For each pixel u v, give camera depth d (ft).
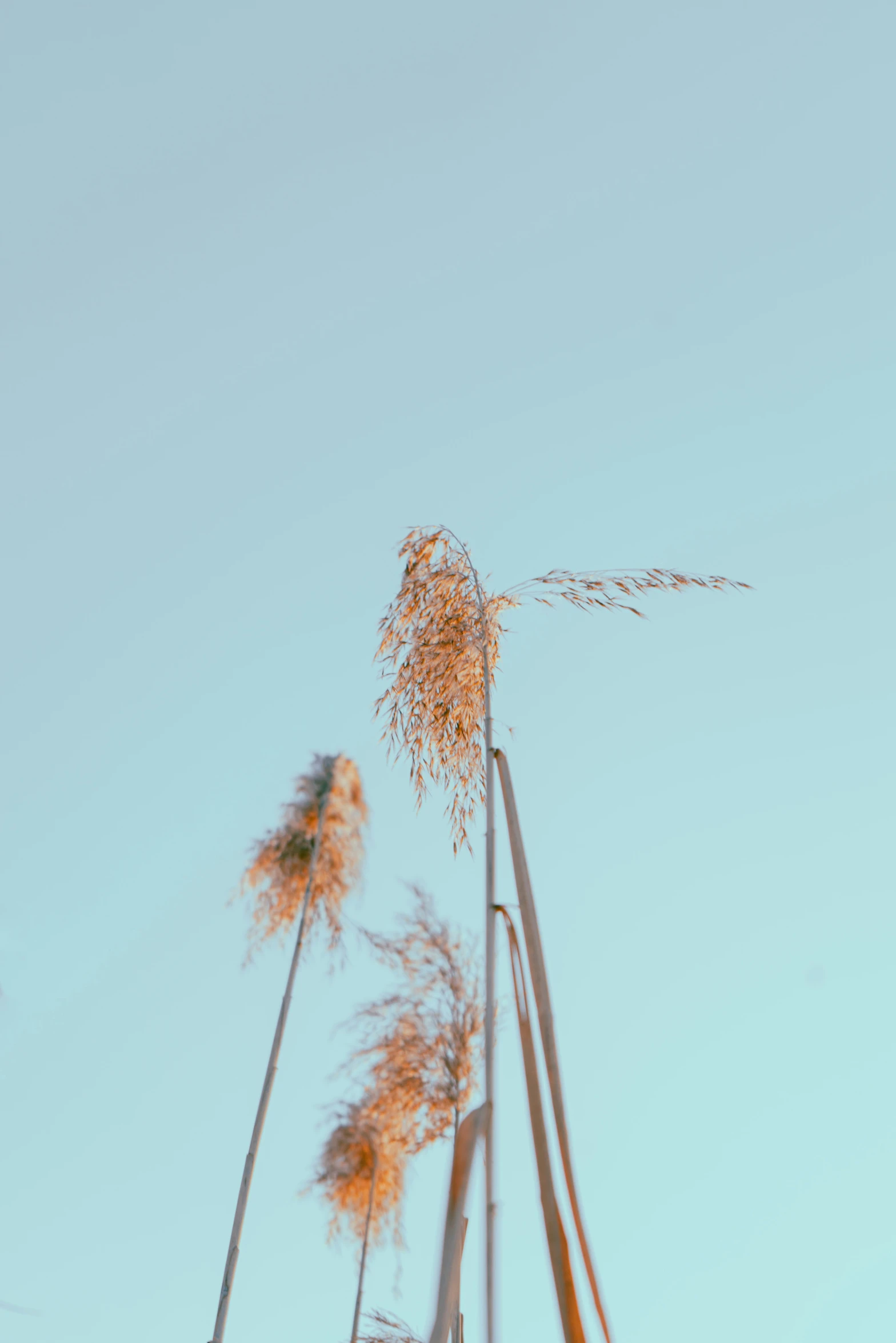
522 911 5.76
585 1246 4.76
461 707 10.00
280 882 22.41
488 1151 5.23
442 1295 4.45
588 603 9.66
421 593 10.19
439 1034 18.43
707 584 9.34
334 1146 25.96
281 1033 17.46
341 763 23.90
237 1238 14.78
